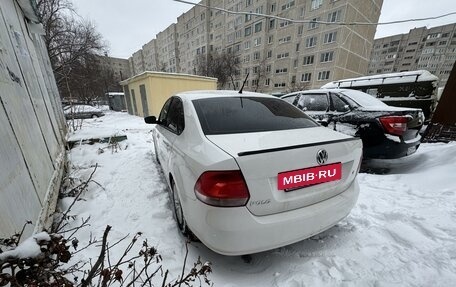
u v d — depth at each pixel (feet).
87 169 11.43
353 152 5.51
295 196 4.66
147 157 13.42
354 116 11.38
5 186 3.95
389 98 24.43
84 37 55.16
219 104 6.72
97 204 7.96
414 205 7.48
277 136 5.35
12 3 9.42
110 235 6.15
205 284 4.63
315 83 80.07
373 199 8.14
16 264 2.65
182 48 163.84
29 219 4.75
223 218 4.12
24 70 8.32
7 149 4.46
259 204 4.26
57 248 3.02
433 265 4.89
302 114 7.49
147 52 222.28
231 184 4.07
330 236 6.17
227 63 94.32
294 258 5.39
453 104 13.30
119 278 3.39
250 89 110.01
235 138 5.14
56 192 7.68
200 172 4.41
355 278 4.63
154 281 4.59
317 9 76.13
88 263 5.00
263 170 4.21
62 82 46.03
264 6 94.63
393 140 10.18
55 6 45.85
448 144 14.28
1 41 6.21
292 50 87.71
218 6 122.52
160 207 7.69
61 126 16.06
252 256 5.54
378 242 5.81
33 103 8.33
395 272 4.75
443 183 8.77
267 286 4.62
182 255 5.50
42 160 7.18
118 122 36.22
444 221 6.42
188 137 5.80
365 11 75.46
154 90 37.42
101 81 97.40
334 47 72.90
